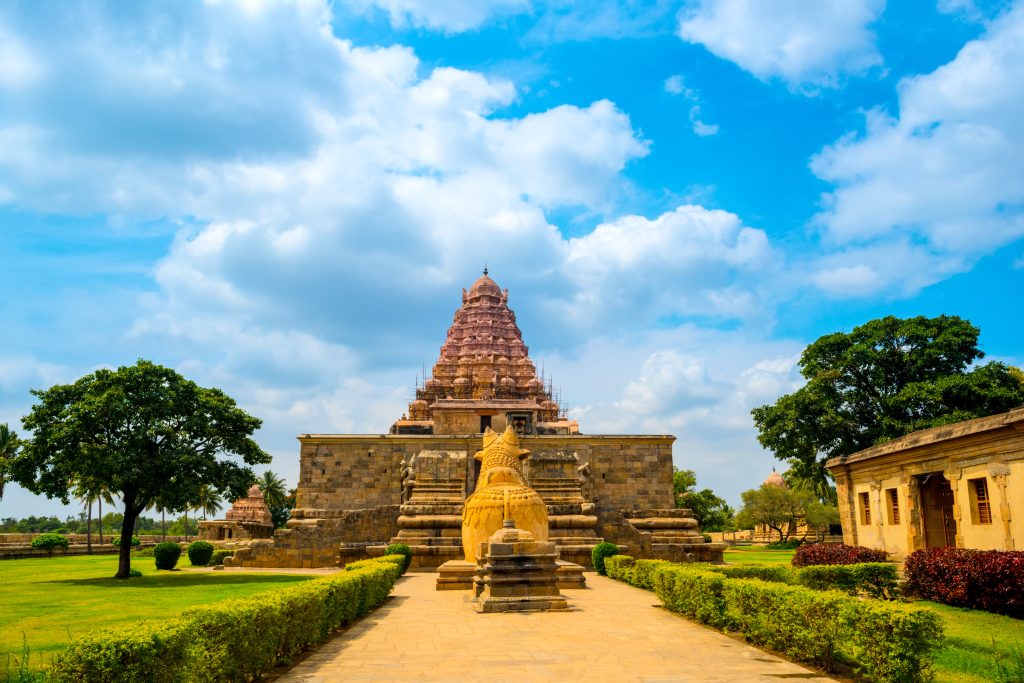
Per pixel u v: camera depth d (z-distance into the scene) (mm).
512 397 79688
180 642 8562
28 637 15617
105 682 7703
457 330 88375
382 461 48281
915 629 9531
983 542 19922
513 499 25016
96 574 35094
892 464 25703
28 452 29547
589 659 12086
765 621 12922
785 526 97625
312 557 38344
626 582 27172
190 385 31844
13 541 66250
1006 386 40719
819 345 47312
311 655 12703
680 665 11578
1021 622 15406
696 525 42875
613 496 47500
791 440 46688
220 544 66562
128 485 30422
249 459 32719
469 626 15992
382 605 20109
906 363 44312
